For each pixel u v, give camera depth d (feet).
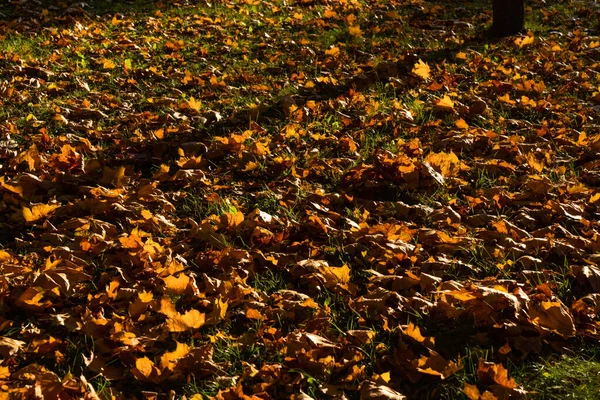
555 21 32.89
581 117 20.38
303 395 9.38
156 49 28.12
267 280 12.71
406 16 33.42
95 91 23.07
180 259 13.05
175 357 10.23
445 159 17.07
